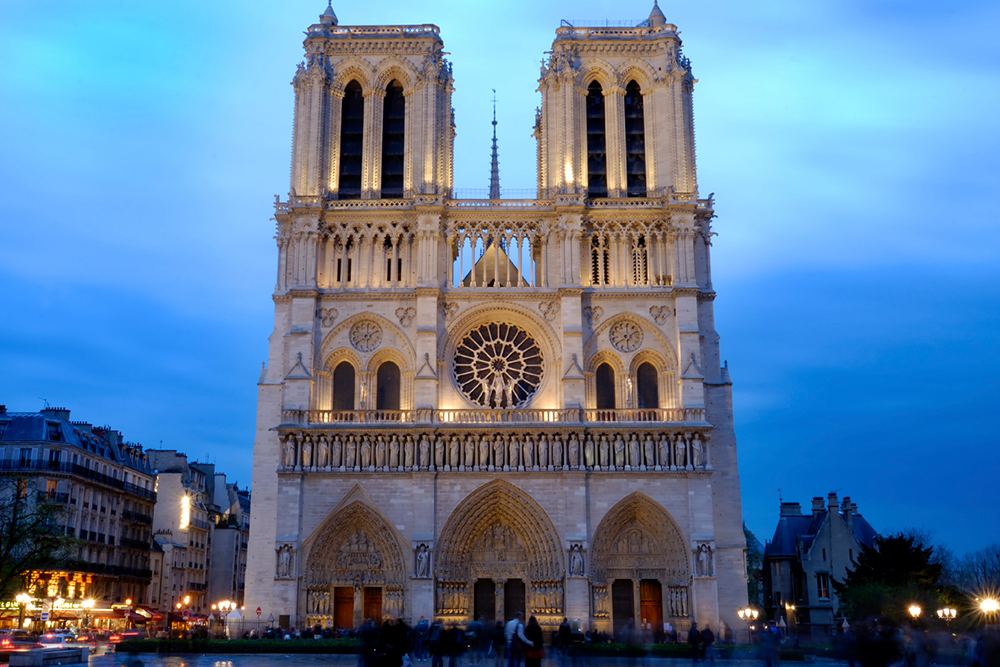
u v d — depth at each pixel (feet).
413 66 366.84
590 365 340.18
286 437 325.42
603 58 369.50
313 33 366.02
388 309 343.87
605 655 261.03
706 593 312.71
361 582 320.91
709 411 340.59
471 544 326.85
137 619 364.99
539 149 410.72
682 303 340.39
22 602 310.45
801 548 421.18
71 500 363.15
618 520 325.01
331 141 363.35
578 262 342.44
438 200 346.95
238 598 548.72
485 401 339.57
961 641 216.33
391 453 324.60
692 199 348.59
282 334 345.10
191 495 485.56
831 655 266.57
